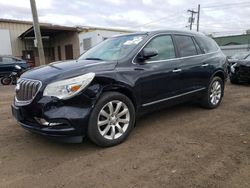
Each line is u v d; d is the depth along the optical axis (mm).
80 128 3504
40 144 4020
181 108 6004
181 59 4980
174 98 4875
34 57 27875
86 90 3533
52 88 3461
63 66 4008
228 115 5457
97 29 22812
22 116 3711
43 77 3633
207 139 4121
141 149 3787
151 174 3096
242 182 2895
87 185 2902
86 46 23922
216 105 6039
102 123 3750
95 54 4785
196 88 5359
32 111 3547
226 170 3150
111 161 3439
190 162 3365
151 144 3955
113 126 3889
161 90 4570
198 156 3529
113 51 4574
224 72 6102
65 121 3418
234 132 4422
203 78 5496
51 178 3059
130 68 4102
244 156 3506
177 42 5066
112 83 3799
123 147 3865
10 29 26234
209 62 5637
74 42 25719
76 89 3465
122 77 3939
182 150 3727
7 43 26234
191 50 5344
